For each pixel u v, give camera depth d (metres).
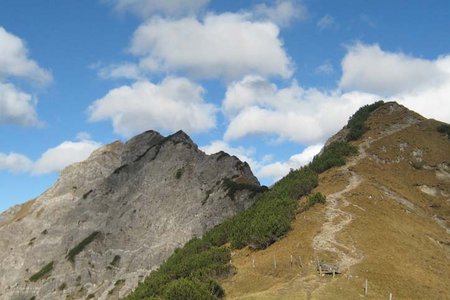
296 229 97.31
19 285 197.25
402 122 159.38
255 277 81.56
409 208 113.56
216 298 73.62
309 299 66.44
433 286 76.00
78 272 193.38
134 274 183.25
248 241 102.19
